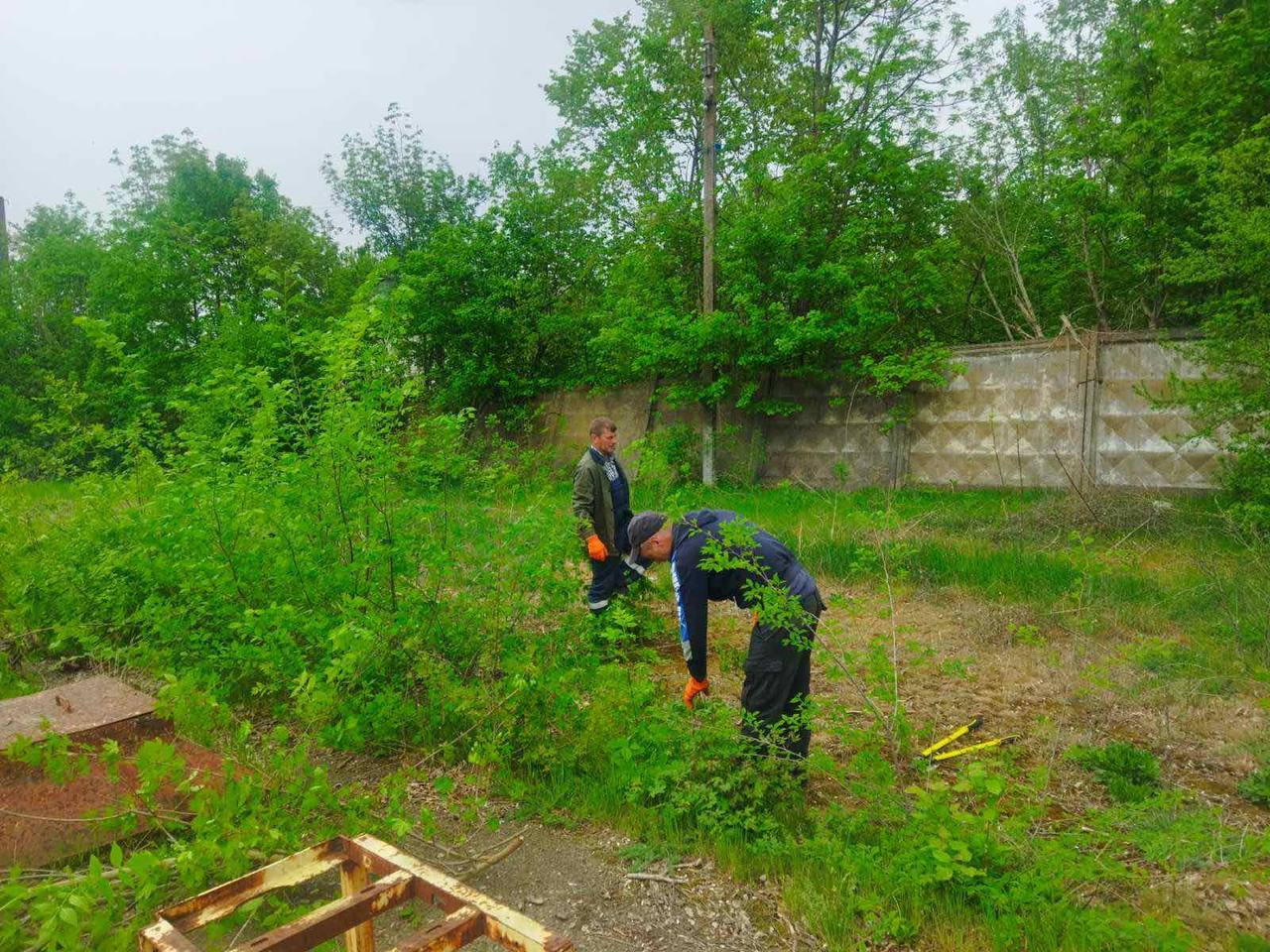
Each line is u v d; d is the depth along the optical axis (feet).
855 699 17.22
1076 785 13.69
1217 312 30.25
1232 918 10.03
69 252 83.25
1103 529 29.14
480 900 6.66
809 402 49.55
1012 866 10.67
